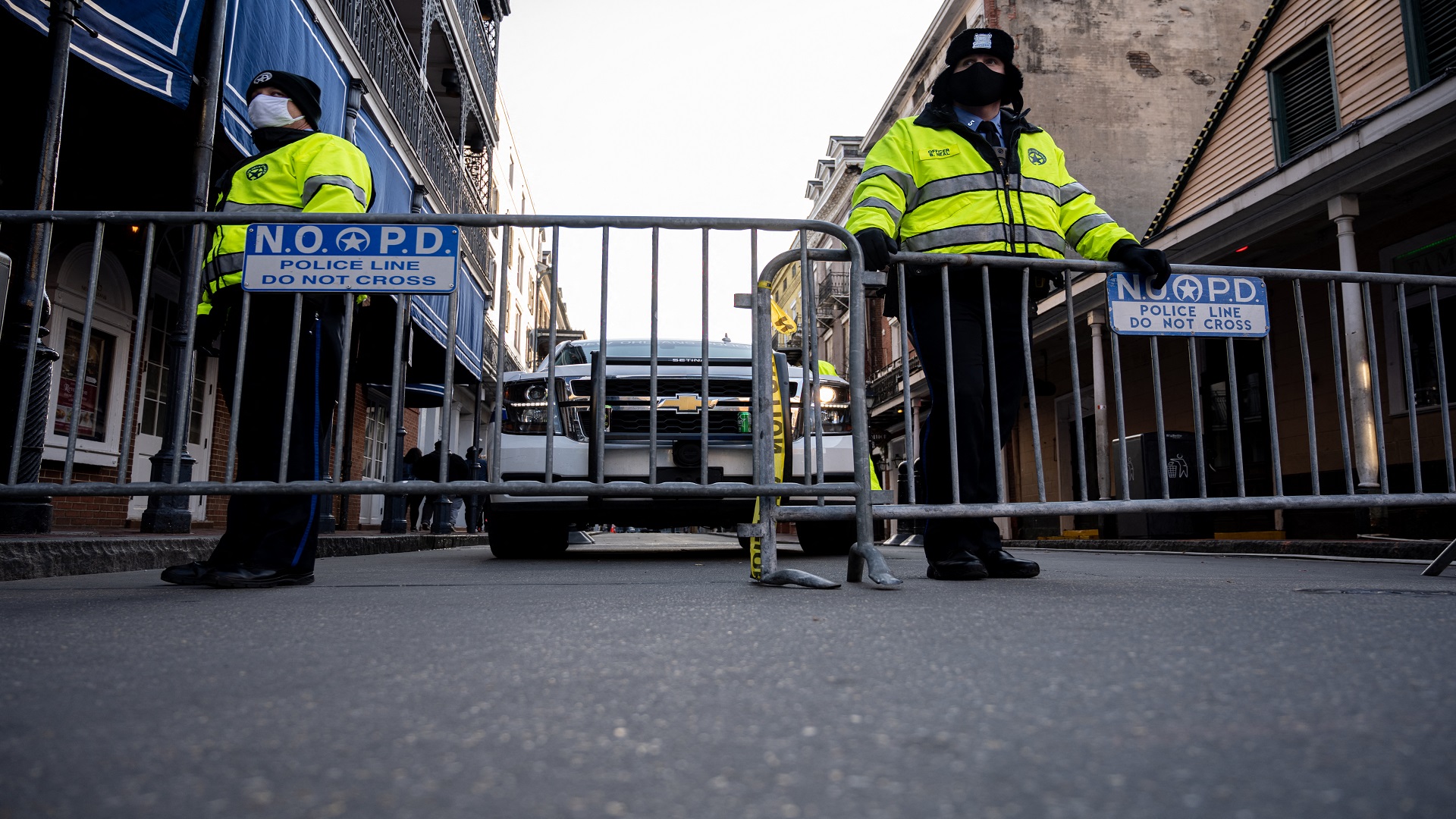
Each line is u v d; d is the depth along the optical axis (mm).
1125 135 18703
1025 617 2213
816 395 3465
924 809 825
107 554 4375
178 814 831
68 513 8023
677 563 5852
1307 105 10922
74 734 1128
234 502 3424
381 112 10258
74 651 1766
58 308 7742
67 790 903
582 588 3250
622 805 849
